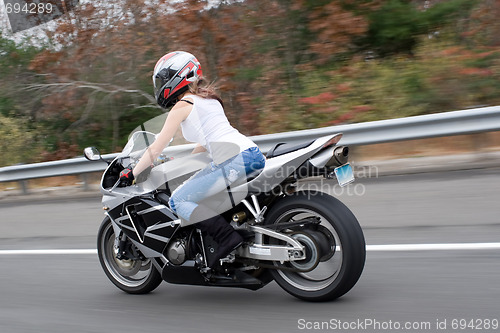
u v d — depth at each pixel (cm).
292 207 401
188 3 1234
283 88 1322
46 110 1525
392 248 520
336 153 381
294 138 891
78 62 1437
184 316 407
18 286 525
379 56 1448
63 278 537
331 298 399
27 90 1562
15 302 477
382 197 713
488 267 445
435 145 957
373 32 1428
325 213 390
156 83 418
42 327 411
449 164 837
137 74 1453
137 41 1350
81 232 730
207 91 415
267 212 419
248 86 1359
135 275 494
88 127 1556
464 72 1117
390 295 408
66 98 1467
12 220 873
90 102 1489
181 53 415
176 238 428
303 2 1293
